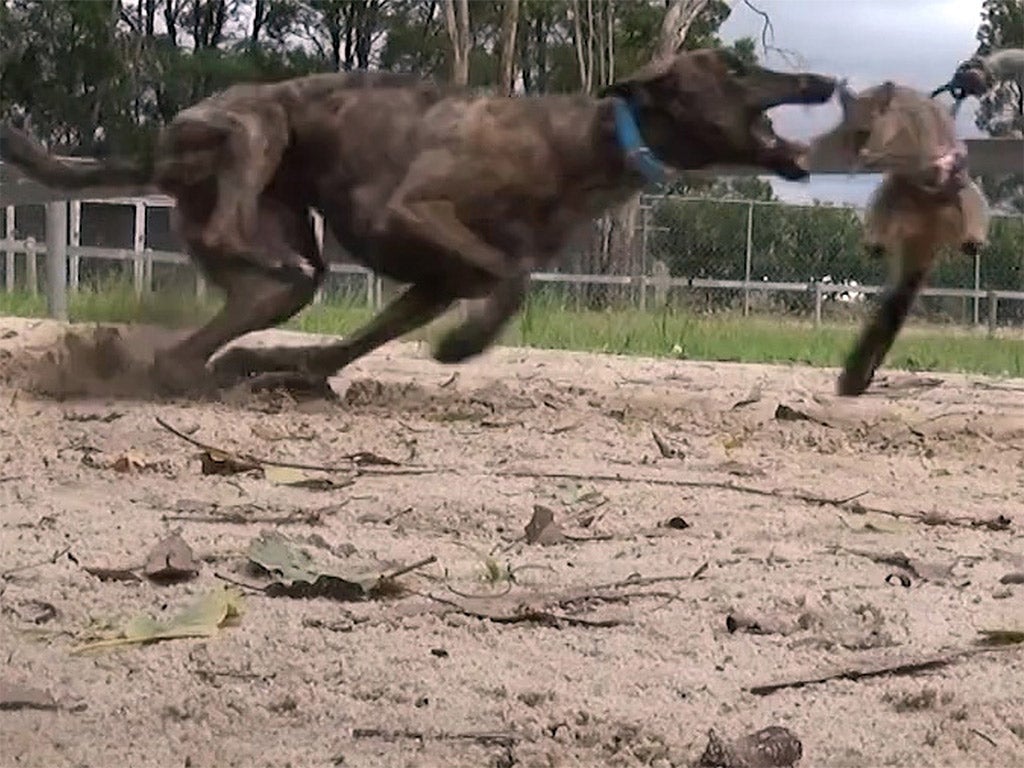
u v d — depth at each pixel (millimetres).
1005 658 3174
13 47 26484
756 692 2910
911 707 2840
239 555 3922
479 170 6828
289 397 7203
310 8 30281
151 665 2992
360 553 4012
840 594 3707
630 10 29906
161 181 7145
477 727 2668
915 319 20578
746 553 4207
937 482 5691
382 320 7207
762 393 8711
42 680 2889
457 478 5273
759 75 6633
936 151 6164
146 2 28453
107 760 2471
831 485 5512
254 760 2494
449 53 23875
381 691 2857
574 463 5730
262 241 7172
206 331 7145
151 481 5043
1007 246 20703
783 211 21047
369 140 7039
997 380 11258
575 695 2863
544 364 10438
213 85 27531
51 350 7793
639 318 15609
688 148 6727
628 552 4180
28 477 5031
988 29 22812
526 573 3867
